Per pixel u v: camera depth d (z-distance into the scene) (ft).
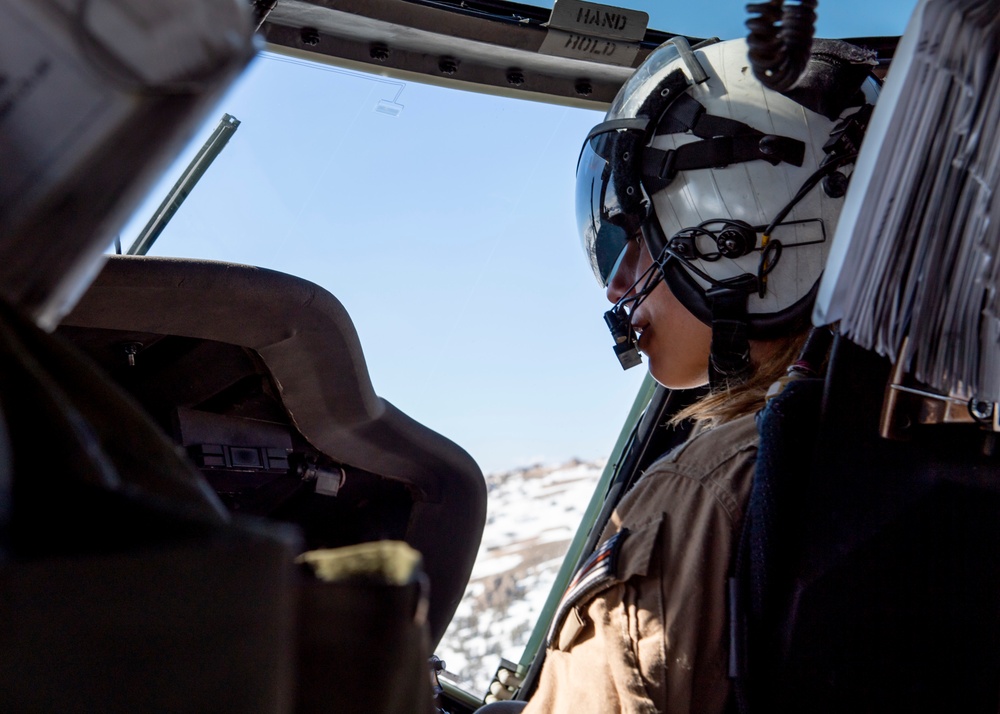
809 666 2.87
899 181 2.06
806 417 3.09
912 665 2.82
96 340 4.34
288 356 4.61
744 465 3.36
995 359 2.27
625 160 4.37
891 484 2.87
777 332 4.10
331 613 1.19
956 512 2.81
